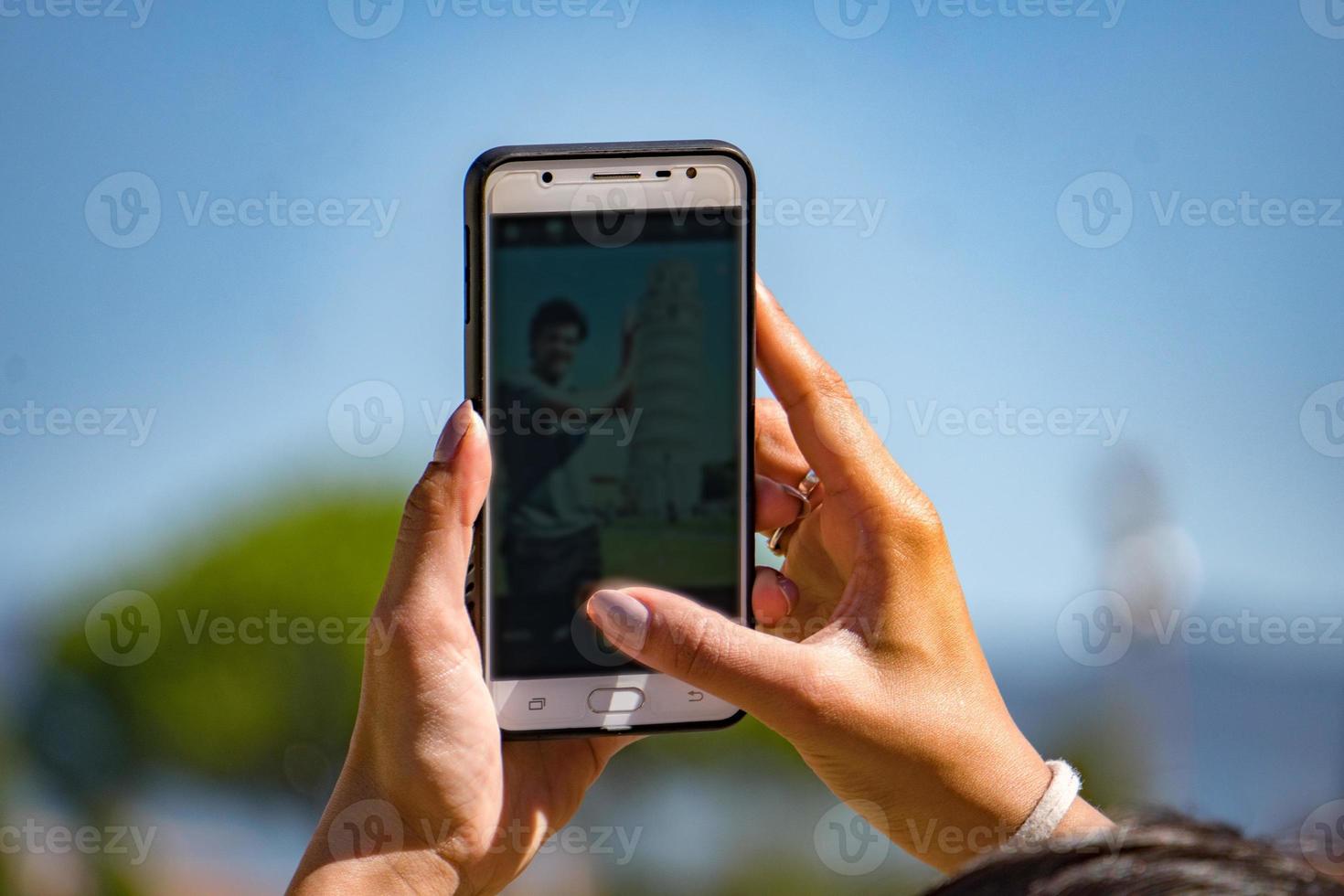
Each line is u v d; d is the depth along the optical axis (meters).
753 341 2.45
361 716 2.10
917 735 2.12
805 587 2.72
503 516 2.45
